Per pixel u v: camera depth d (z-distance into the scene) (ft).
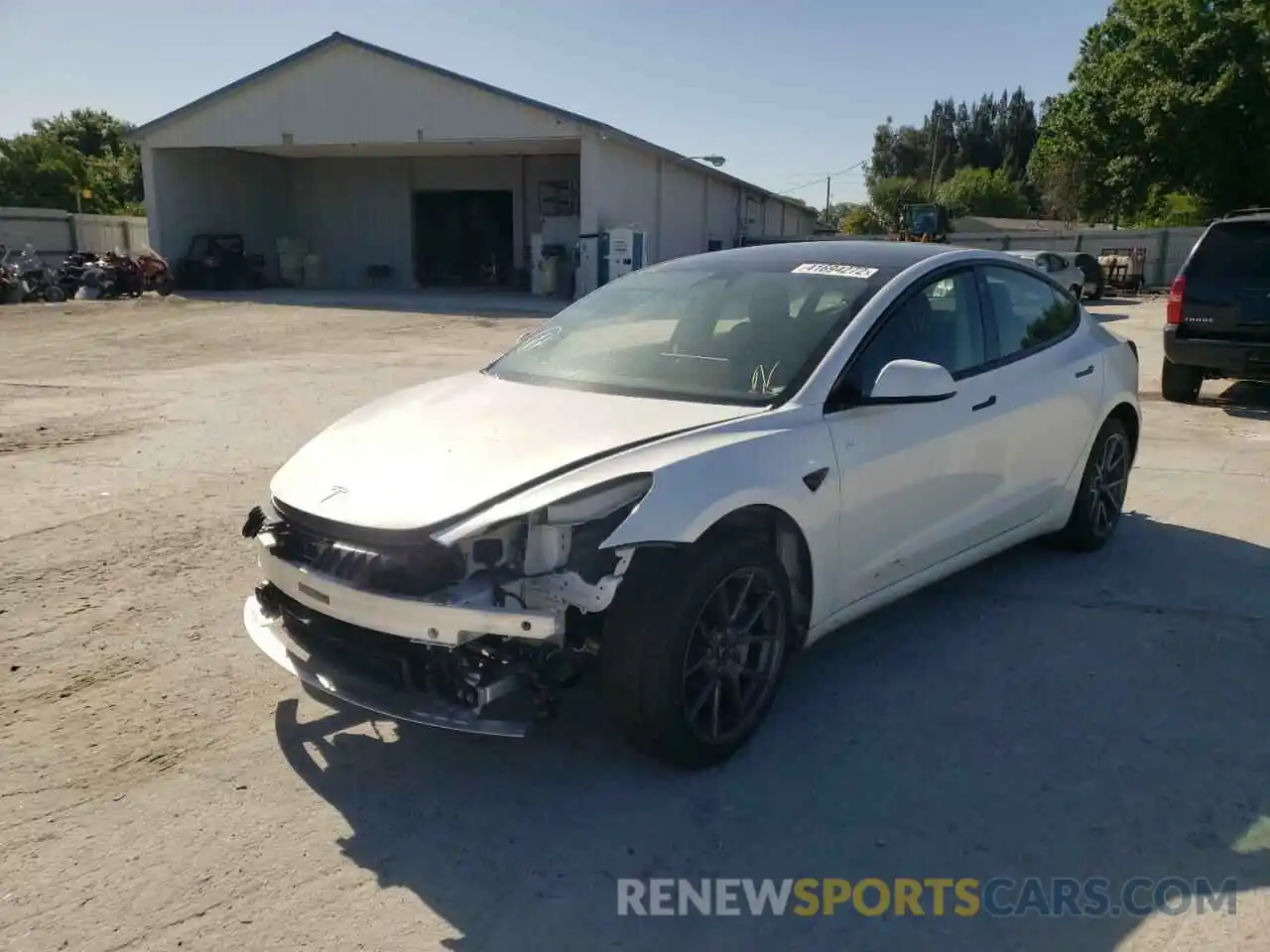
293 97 98.73
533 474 10.94
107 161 209.87
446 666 10.57
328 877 9.84
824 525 12.48
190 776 11.55
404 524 10.57
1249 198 122.62
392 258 118.73
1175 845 10.33
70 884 9.73
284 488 12.00
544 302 91.20
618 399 13.10
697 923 9.23
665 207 110.73
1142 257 119.24
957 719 12.85
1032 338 17.01
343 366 45.85
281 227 120.16
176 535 19.95
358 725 12.72
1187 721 12.82
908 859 10.13
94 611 16.20
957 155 368.89
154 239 104.47
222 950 8.86
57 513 21.39
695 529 10.78
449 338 59.82
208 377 41.88
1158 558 18.72
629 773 11.62
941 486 14.40
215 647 14.92
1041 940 9.04
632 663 10.79
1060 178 197.36
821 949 8.95
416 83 94.89
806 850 10.27
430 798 11.14
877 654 14.69
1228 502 22.39
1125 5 130.00
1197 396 35.29
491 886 9.73
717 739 11.55
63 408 34.04
